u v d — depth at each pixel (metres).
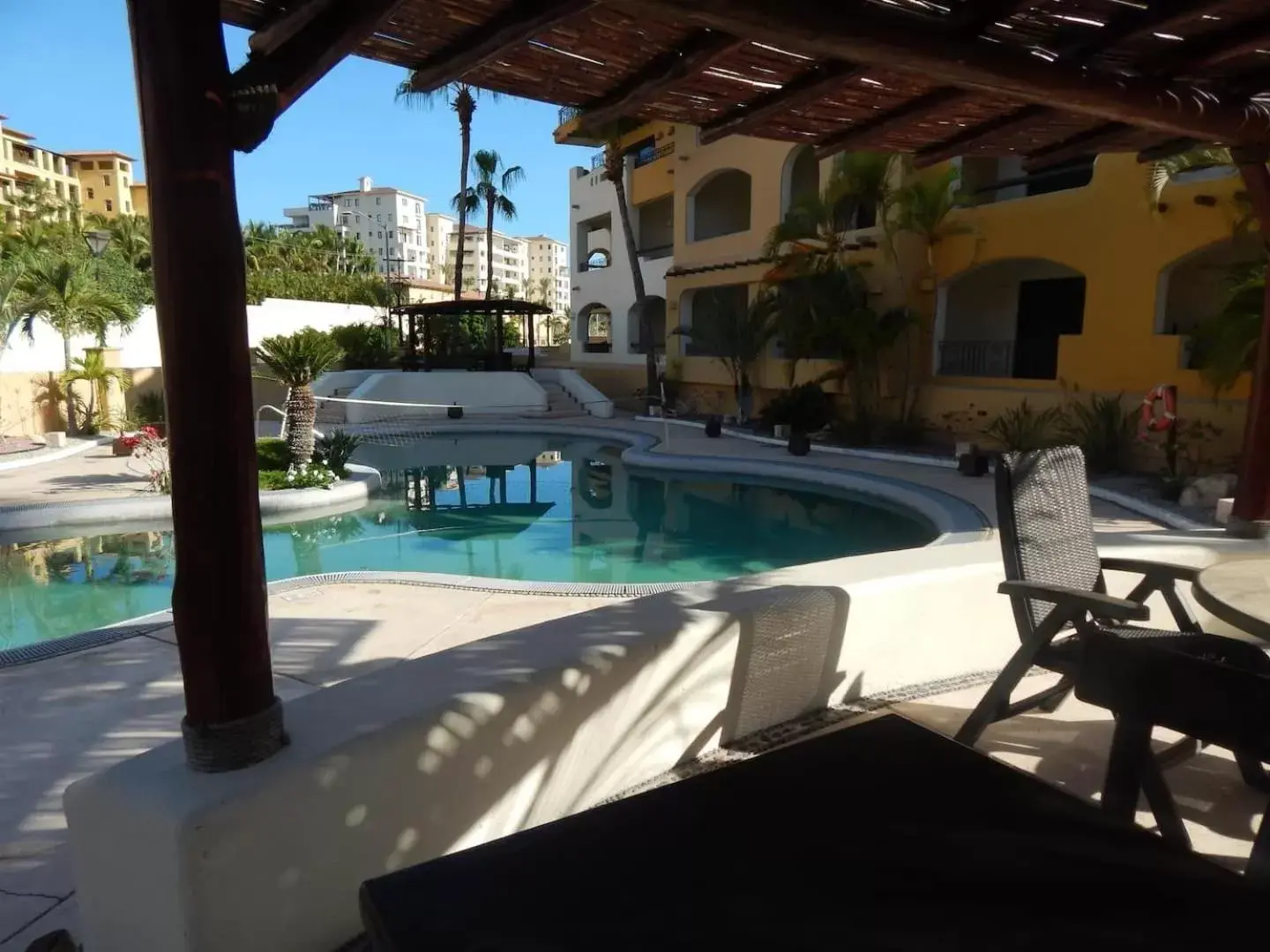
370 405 22.05
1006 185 14.52
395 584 6.38
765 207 19.38
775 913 1.24
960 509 9.95
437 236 122.62
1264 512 4.48
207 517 1.88
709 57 2.69
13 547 9.54
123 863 1.94
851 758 1.70
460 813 2.35
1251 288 9.20
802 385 17.52
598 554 9.55
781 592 3.45
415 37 2.53
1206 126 3.55
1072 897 1.28
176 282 1.79
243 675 1.97
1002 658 4.11
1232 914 1.24
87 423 17.61
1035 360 15.91
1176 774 3.10
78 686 4.37
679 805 1.53
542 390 24.50
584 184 29.52
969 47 2.71
